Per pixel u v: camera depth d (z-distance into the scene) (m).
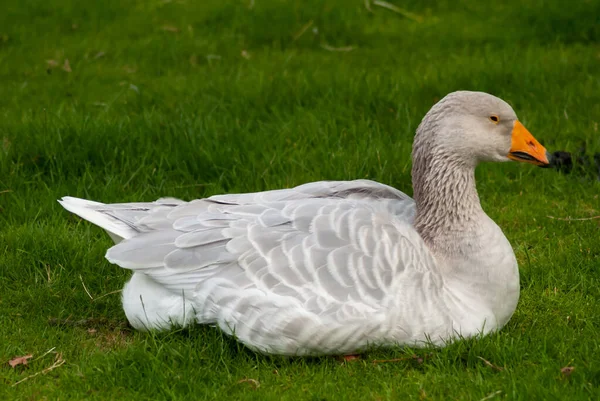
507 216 12.12
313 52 18.34
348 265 8.30
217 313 8.47
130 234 8.88
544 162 9.20
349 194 9.58
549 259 10.97
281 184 12.63
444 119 9.06
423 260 8.56
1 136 13.61
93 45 18.64
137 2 21.36
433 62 17.36
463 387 8.00
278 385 8.24
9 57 18.08
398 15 20.50
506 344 8.55
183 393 8.09
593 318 9.50
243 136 13.70
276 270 8.30
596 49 17.88
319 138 13.82
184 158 13.07
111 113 14.84
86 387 8.20
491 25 19.56
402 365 8.42
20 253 10.84
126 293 9.09
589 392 7.73
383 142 13.66
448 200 8.96
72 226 11.64
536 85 15.74
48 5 20.98
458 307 8.54
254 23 19.47
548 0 20.02
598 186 12.80
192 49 18.25
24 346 8.98
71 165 12.82
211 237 8.62
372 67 17.22
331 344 8.33
